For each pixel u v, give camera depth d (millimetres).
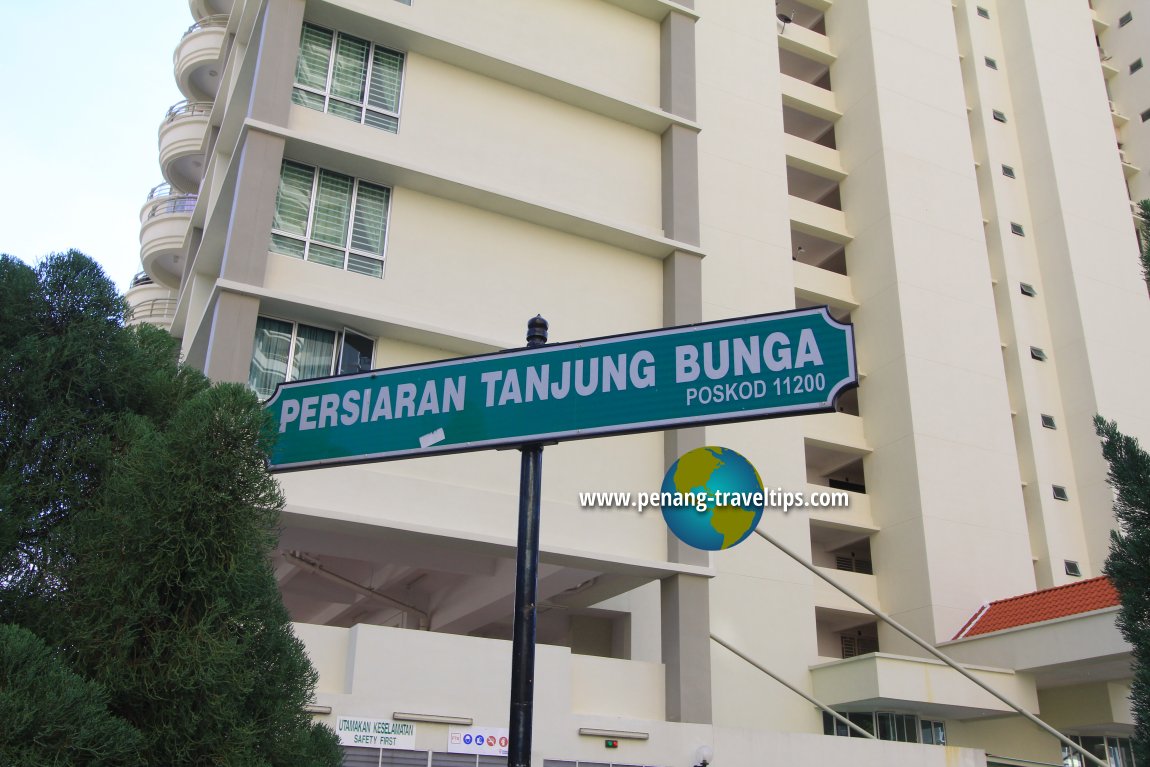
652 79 20500
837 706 23375
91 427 6512
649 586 21797
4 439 6168
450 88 18266
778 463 25828
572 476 16688
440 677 13727
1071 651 22406
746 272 27812
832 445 29969
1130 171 42781
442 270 17078
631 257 18922
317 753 6949
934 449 29344
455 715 13602
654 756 14797
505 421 4316
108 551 5750
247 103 19625
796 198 32594
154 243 27219
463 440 4367
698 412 4074
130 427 6473
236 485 5949
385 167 16781
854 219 33219
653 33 20969
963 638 25297
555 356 4379
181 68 28625
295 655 6512
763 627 23906
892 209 32062
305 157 16484
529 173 18453
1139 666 9031
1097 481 33062
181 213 27312
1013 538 29438
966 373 31031
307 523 14664
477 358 4520
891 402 30219
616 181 19281
